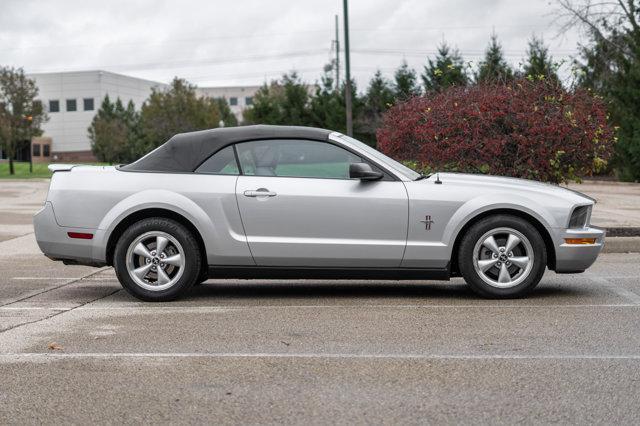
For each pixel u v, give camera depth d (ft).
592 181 112.78
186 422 14.12
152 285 26.45
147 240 26.55
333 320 23.15
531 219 26.63
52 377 17.07
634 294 27.43
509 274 26.43
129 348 19.69
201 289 29.48
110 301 26.81
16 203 82.79
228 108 295.69
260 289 29.37
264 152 26.76
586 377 16.80
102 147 257.34
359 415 14.42
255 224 26.27
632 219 52.60
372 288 29.48
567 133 42.98
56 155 340.39
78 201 26.71
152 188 26.50
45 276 33.24
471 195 26.20
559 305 25.32
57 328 22.17
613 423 13.89
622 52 115.34
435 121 44.70
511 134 43.04
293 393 15.81
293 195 26.13
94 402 15.31
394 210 26.07
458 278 31.94
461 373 17.20
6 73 196.03
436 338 20.62
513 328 21.83
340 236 26.16
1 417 14.47
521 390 15.89
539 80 46.60
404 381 16.61
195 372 17.42
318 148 26.73
